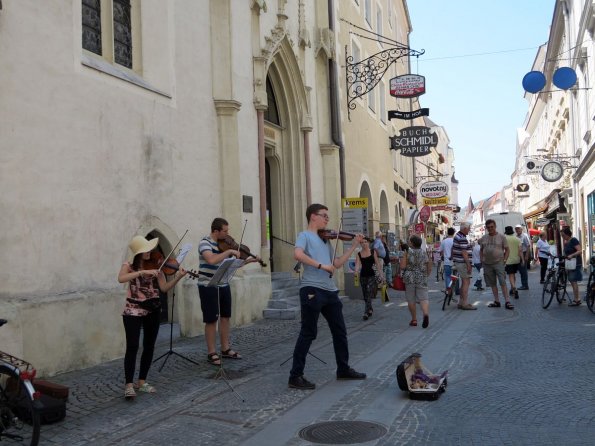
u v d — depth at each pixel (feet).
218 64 38.91
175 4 34.99
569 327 33.73
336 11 62.18
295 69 51.83
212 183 37.93
